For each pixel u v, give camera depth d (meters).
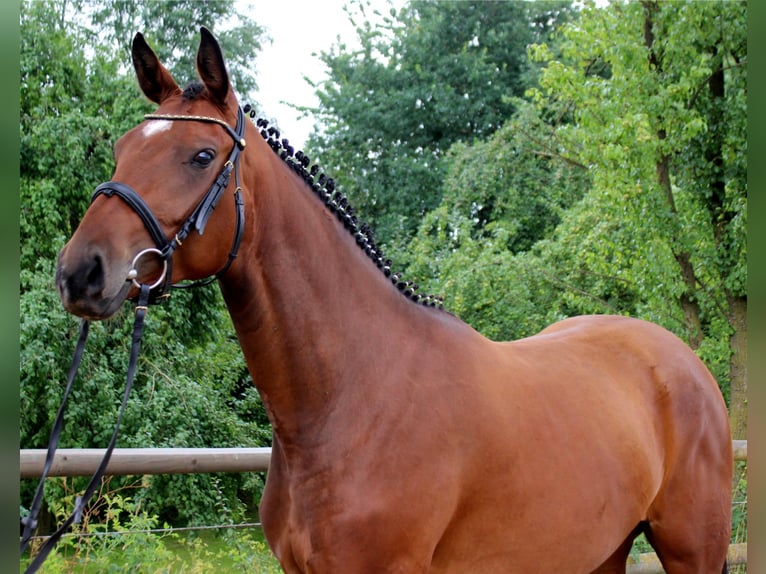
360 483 1.94
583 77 7.93
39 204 6.92
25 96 7.43
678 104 7.31
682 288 7.23
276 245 1.97
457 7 16.89
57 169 7.03
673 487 2.77
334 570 1.91
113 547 3.17
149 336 6.89
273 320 1.97
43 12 7.83
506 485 2.17
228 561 4.29
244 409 7.70
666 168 7.75
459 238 10.16
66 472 2.72
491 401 2.20
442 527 2.05
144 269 1.73
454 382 2.15
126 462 2.84
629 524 2.59
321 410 1.99
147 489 6.05
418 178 15.27
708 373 3.01
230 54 14.38
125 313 6.74
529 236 12.28
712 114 7.56
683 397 2.82
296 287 1.99
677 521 2.76
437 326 2.25
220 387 7.78
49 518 7.05
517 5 17.22
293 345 1.98
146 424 6.44
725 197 7.46
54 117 7.27
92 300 1.64
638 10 7.52
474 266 8.63
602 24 7.66
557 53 15.47
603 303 8.47
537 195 11.89
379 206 15.58
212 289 7.64
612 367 2.77
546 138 11.44
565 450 2.34
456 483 2.06
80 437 6.48
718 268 7.39
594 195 8.76
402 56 17.02
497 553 2.20
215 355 7.81
